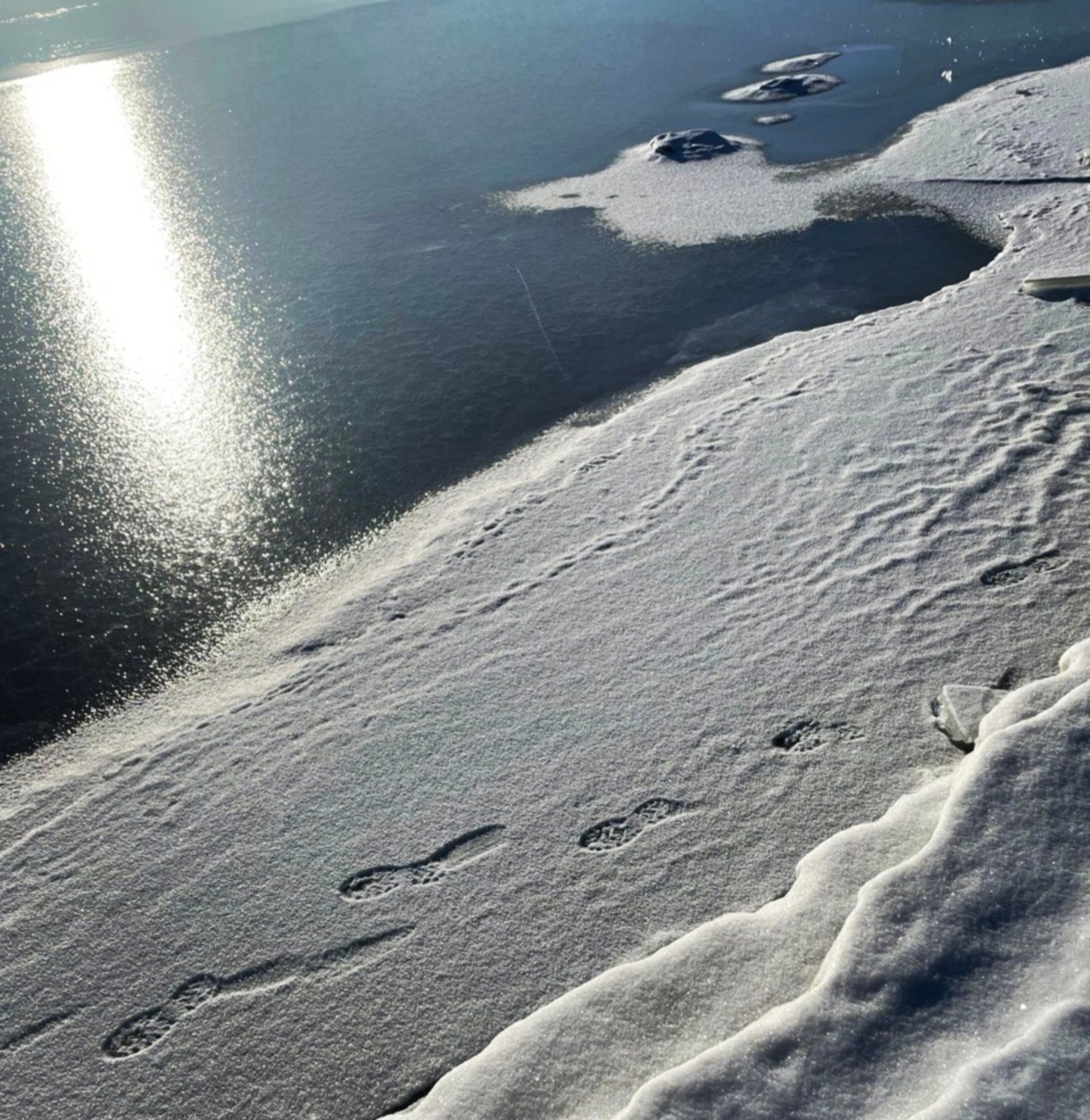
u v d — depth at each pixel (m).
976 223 15.46
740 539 8.40
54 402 13.44
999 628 6.80
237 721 7.51
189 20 46.38
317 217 19.58
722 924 4.65
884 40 28.12
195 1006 5.37
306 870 6.04
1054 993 3.69
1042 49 24.59
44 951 5.88
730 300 14.16
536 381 12.68
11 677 8.70
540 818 6.05
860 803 5.71
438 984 5.21
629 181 19.61
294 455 11.68
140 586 9.70
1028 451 8.76
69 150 25.84
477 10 40.06
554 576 8.42
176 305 16.20
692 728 6.48
